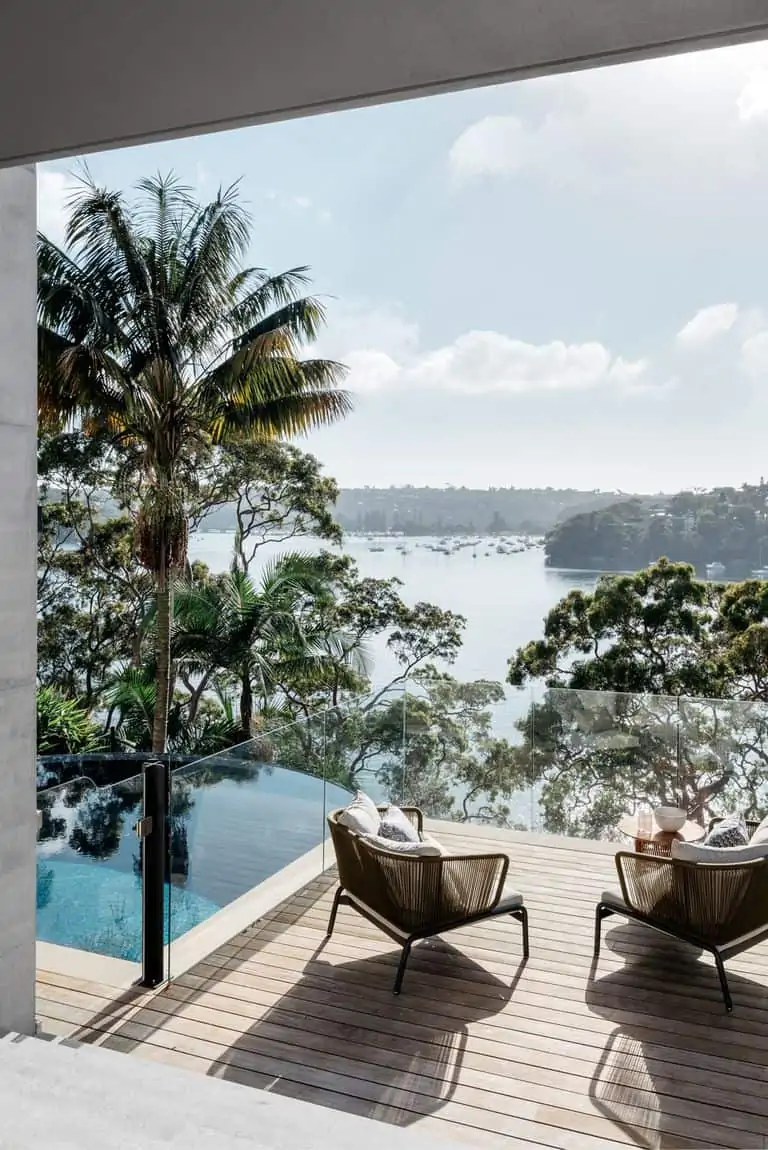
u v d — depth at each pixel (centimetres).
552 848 661
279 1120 299
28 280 352
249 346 1278
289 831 555
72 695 1850
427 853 443
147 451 1309
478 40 173
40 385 1242
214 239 1263
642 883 442
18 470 348
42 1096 291
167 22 170
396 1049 382
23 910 355
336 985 439
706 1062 374
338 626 2023
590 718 688
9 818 346
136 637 1847
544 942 494
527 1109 341
